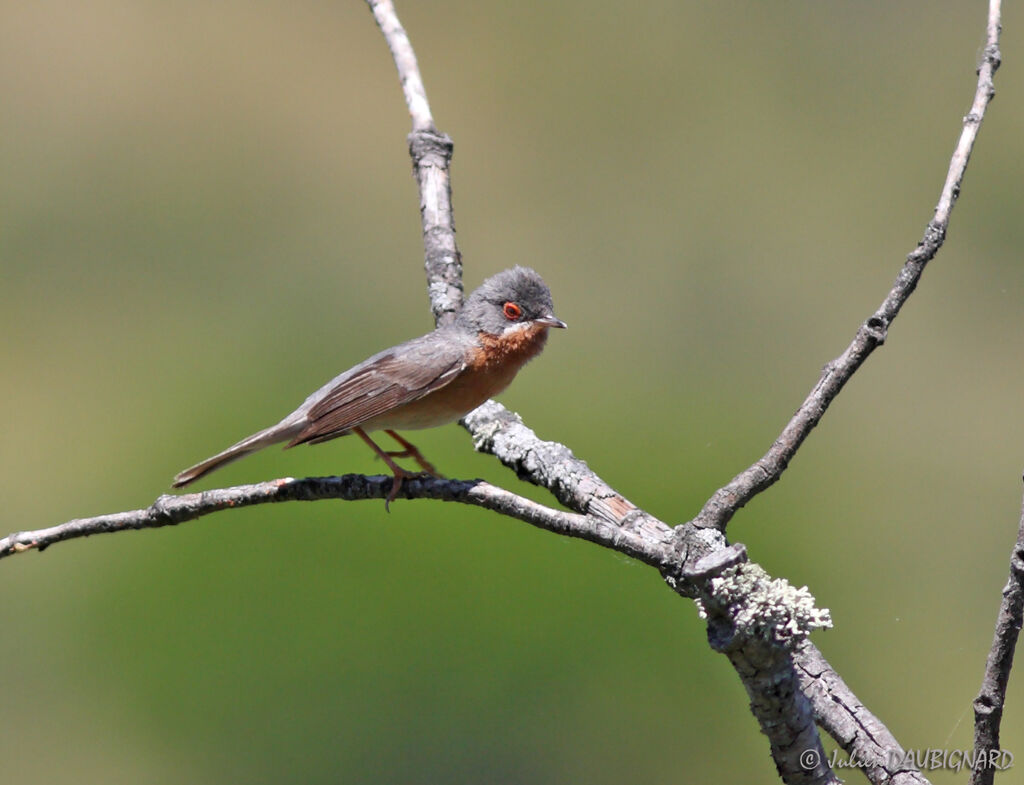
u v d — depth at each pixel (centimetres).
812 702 728
